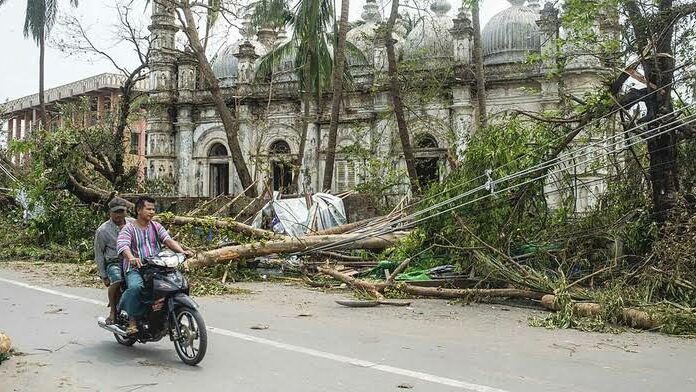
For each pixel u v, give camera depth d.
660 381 5.81
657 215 10.91
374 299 10.57
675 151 11.09
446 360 6.43
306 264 13.40
